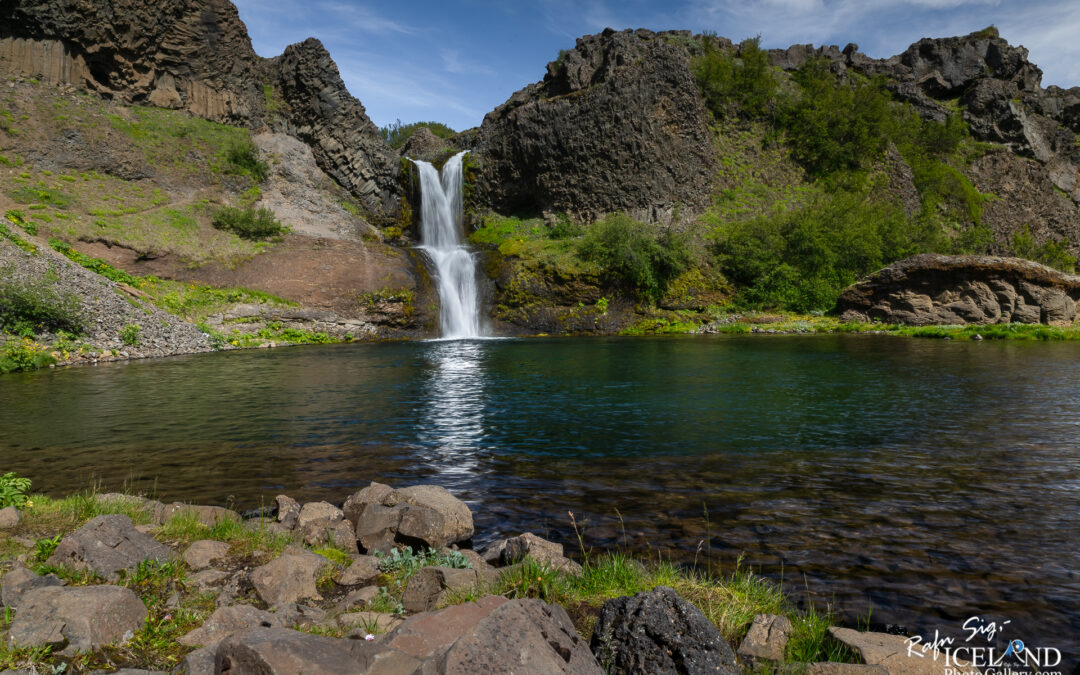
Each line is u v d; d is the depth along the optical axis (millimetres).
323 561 4805
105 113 40906
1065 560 5234
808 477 7949
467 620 3131
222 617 3701
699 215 52719
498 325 40969
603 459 9023
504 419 11984
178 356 24359
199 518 6020
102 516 4996
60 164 36656
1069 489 7281
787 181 56812
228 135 46438
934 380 16594
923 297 38938
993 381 16328
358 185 50000
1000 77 78938
